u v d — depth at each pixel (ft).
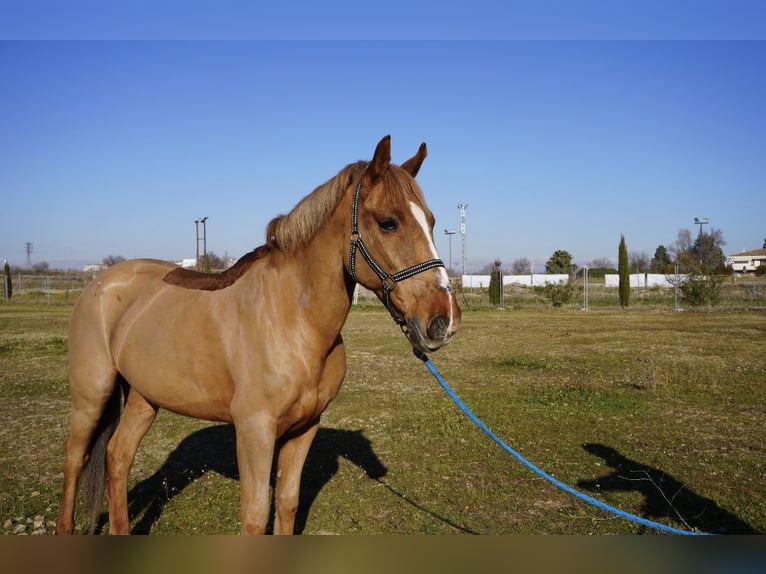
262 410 8.80
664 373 31.96
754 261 257.14
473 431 20.38
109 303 11.34
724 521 12.92
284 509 9.70
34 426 21.58
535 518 13.14
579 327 61.21
